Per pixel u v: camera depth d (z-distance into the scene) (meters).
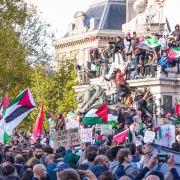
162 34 47.75
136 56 47.44
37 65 70.75
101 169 16.42
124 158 16.86
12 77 59.56
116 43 51.31
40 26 69.31
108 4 135.00
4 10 66.12
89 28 139.25
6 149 23.38
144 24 54.50
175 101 46.22
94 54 54.94
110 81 48.31
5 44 60.09
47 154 21.30
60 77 86.69
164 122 43.69
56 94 87.06
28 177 16.64
